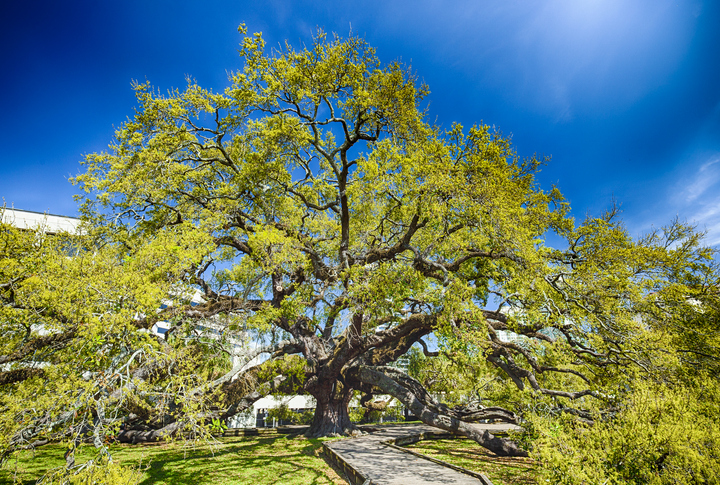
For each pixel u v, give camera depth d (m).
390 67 14.59
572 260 17.36
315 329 23.73
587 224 17.28
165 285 11.79
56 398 8.16
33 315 9.66
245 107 17.47
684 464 6.98
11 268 9.55
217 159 19.33
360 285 15.02
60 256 11.17
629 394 9.13
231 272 21.78
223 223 16.77
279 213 19.91
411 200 15.18
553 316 14.57
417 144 15.11
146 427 20.64
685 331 15.55
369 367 22.34
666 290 16.34
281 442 20.97
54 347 10.34
